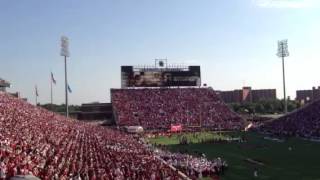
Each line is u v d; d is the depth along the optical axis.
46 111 90.69
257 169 51.81
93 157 44.41
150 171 40.75
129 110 119.75
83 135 65.44
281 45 117.50
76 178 29.47
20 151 33.59
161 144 80.31
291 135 89.12
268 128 102.31
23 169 26.48
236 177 47.19
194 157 58.34
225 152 67.62
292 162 56.34
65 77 93.25
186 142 80.94
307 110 104.25
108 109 133.25
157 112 120.00
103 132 80.62
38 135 47.56
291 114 107.44
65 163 36.12
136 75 124.81
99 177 32.75
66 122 80.19
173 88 134.50
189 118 117.69
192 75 127.69
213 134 98.62
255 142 80.38
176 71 126.94
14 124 49.50
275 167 52.97
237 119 118.75
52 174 29.08
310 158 59.03
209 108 124.50
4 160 27.78
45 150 38.88
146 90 131.88
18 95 128.62
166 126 112.25
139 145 69.25
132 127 103.88
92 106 133.12
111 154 49.75
